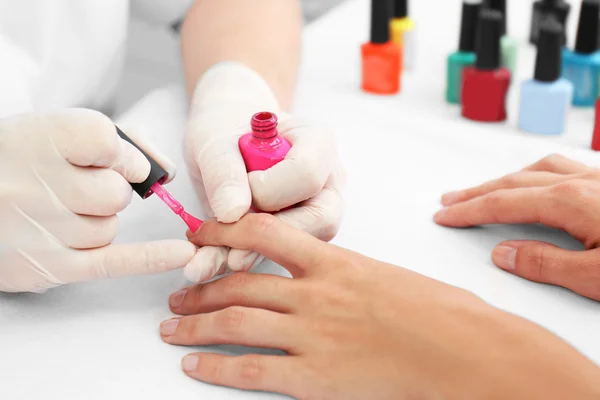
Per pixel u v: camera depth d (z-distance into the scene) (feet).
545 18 2.36
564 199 1.70
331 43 2.52
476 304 1.53
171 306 1.66
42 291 1.67
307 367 1.53
